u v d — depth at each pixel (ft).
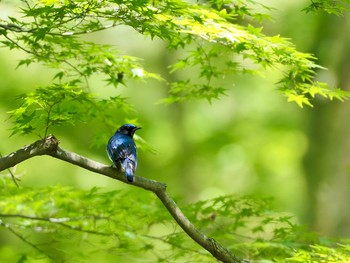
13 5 40.75
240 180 104.68
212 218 40.75
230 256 33.50
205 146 102.83
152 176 98.94
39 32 32.50
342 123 77.15
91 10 33.06
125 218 42.34
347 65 73.15
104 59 39.29
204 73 40.50
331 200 76.07
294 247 38.83
